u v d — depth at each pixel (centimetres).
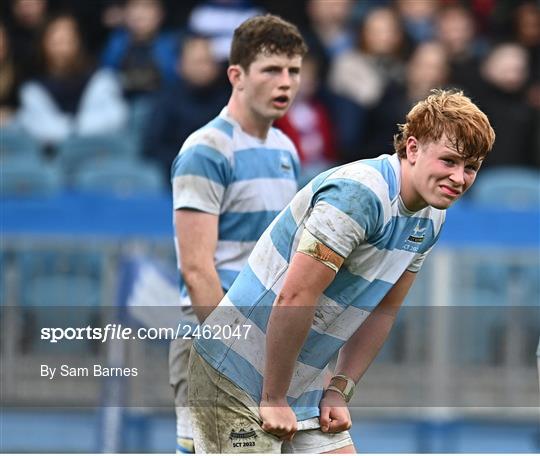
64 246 2366
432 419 2319
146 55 3434
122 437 2120
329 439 1396
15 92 3406
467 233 2416
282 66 1577
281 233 1316
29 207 2388
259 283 1333
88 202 2388
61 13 3575
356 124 3259
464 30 3472
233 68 1606
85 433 2142
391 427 2312
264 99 1580
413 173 1241
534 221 2417
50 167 3123
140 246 2375
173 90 3123
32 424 2172
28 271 2352
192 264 1555
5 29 3438
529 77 3497
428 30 3538
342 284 1299
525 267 2405
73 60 3353
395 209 1255
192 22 3409
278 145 1631
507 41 3619
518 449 2322
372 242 1265
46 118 3312
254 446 1332
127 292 2009
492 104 3300
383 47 3322
